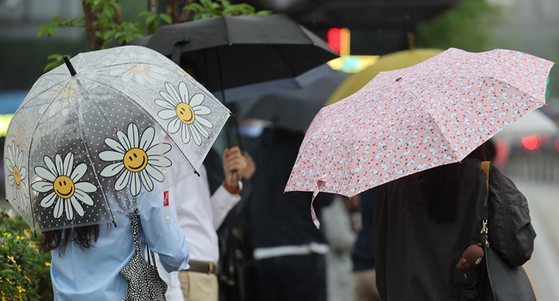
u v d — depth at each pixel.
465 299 10.48
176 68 10.25
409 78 10.47
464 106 9.89
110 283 10.05
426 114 9.82
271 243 18.09
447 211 10.47
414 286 10.63
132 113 9.59
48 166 9.59
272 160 18.62
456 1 21.20
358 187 9.59
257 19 14.03
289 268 18.11
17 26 32.81
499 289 10.28
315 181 10.09
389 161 9.65
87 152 9.50
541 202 43.69
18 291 11.38
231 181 13.53
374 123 10.00
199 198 12.86
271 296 18.02
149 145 9.57
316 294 18.19
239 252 15.77
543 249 27.36
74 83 9.76
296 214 18.22
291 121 19.12
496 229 10.37
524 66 10.53
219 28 13.47
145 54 10.26
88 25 14.73
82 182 9.51
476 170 10.48
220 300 15.05
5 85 35.75
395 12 19.67
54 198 9.63
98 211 9.53
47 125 9.63
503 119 9.79
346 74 20.23
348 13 19.34
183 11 15.59
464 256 10.27
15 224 13.41
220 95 14.87
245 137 20.56
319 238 18.41
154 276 10.25
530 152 58.66
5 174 10.20
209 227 12.92
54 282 10.23
